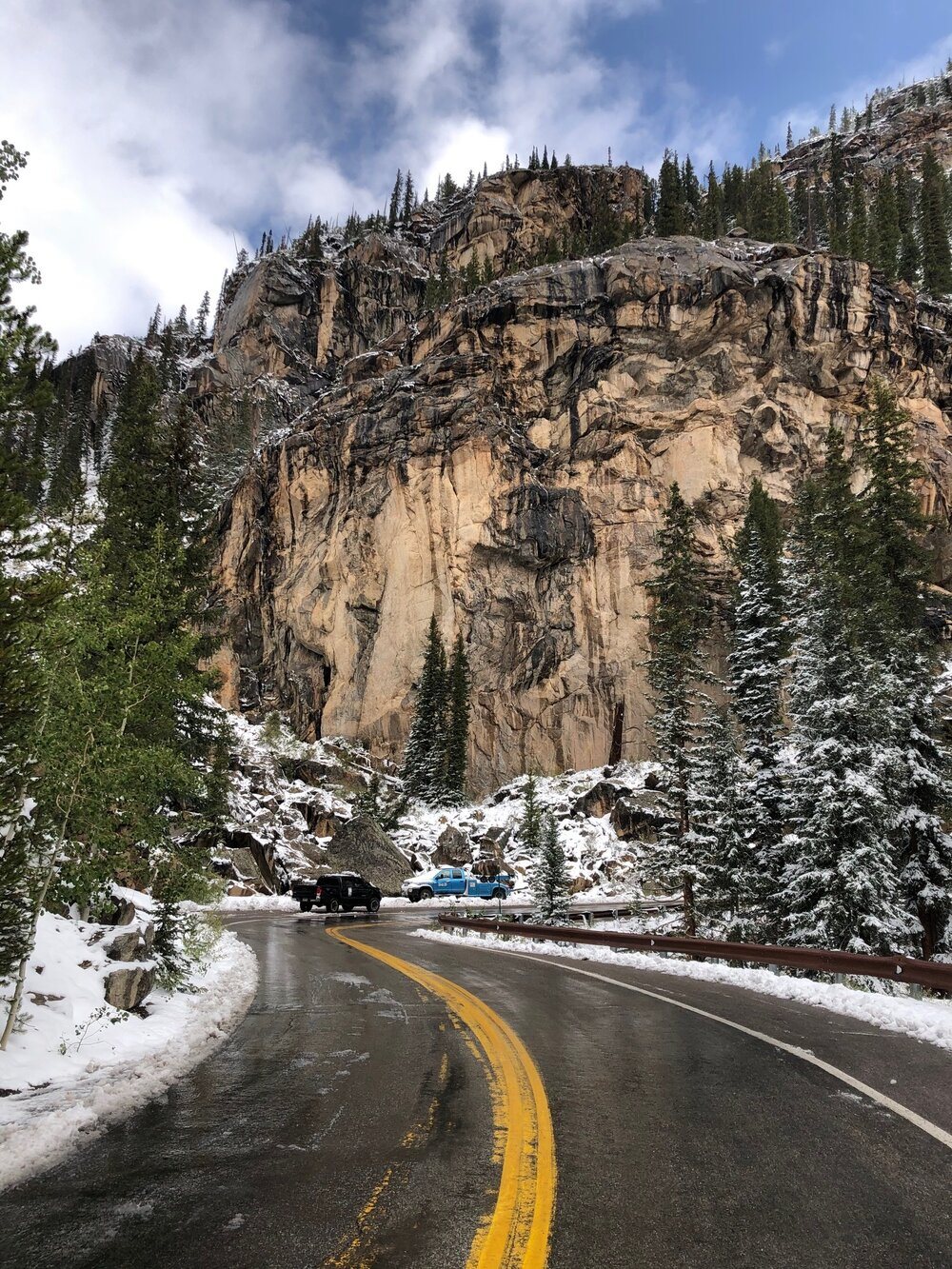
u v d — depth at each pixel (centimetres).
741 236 8356
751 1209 420
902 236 9750
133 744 1005
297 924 2545
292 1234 389
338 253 12769
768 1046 834
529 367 6644
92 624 946
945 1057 786
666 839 2691
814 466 6178
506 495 6028
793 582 2378
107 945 997
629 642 5700
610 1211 416
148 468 2473
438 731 5372
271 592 6644
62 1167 489
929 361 6800
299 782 4766
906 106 19512
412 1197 434
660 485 6144
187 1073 730
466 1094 647
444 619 5822
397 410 6481
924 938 1995
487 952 1858
